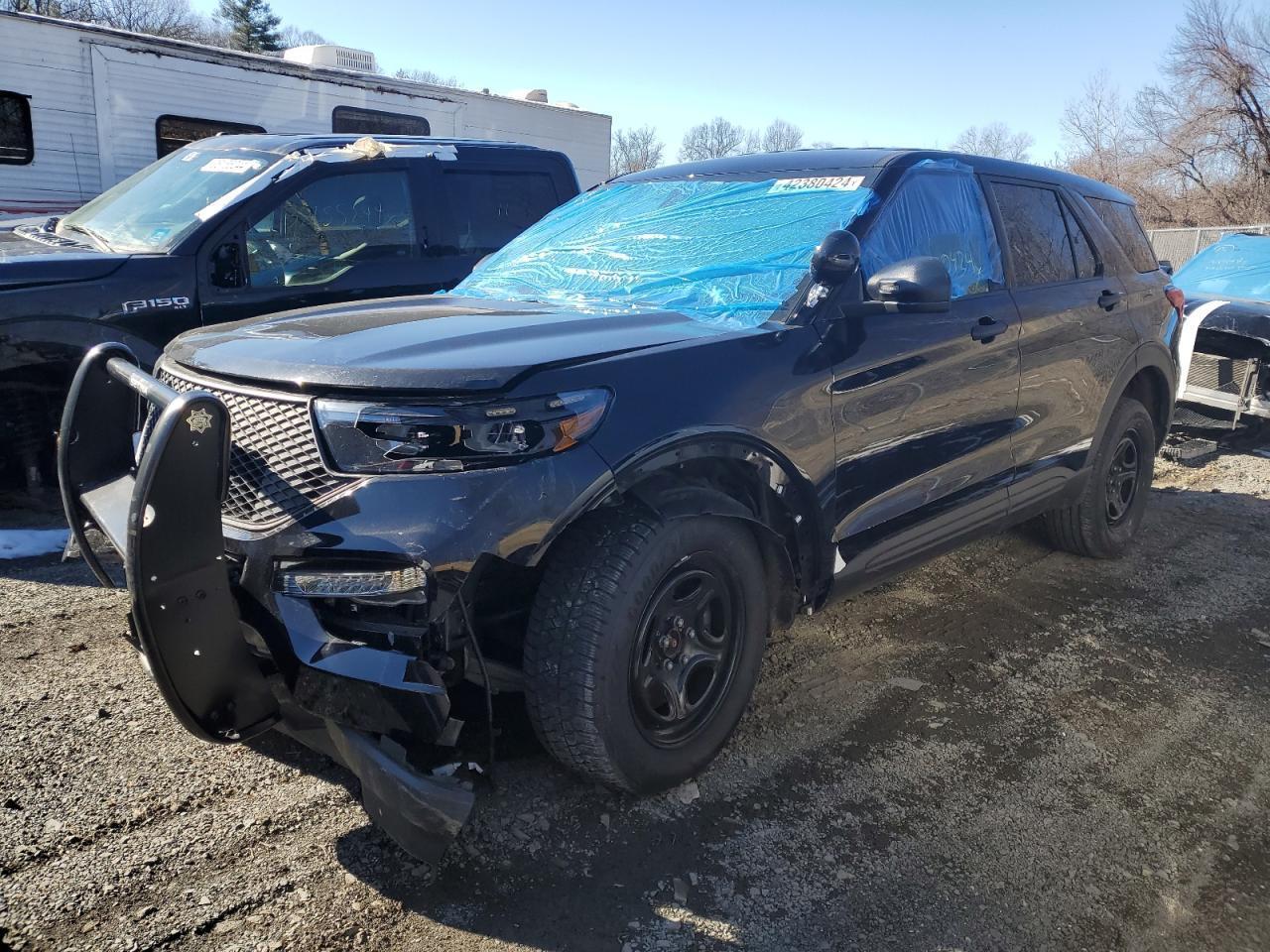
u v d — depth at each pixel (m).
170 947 2.21
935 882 2.56
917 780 3.02
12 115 8.27
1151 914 2.47
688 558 2.74
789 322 3.07
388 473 2.32
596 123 12.74
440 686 2.26
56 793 2.74
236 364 2.60
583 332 2.81
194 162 6.01
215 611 2.27
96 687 3.35
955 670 3.78
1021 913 2.46
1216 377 7.55
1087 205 4.75
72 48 8.39
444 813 2.26
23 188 8.39
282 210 5.50
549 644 2.55
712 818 2.79
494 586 2.64
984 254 3.92
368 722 2.25
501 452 2.36
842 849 2.68
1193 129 32.50
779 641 4.00
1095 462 4.73
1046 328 4.08
